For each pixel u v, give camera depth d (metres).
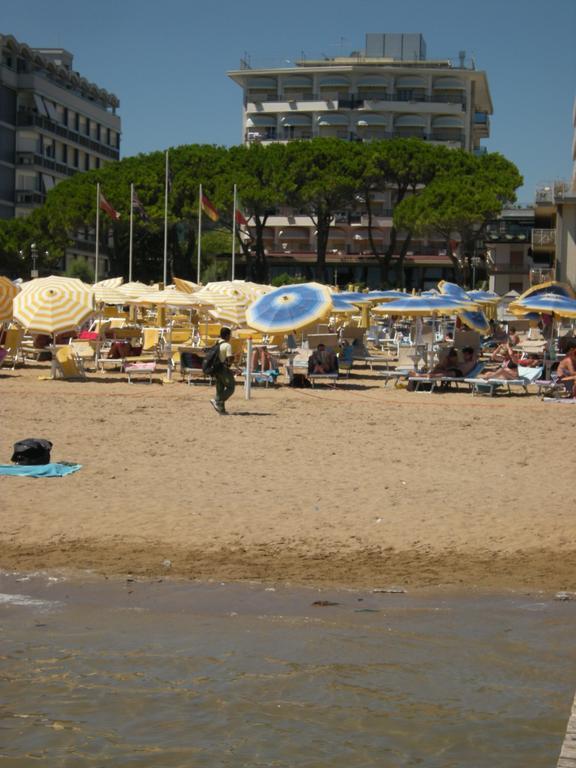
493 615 9.30
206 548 11.46
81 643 8.36
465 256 91.81
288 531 12.17
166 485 14.42
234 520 12.59
